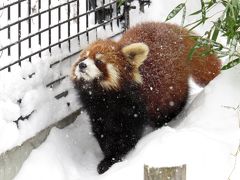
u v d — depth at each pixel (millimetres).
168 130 6680
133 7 9227
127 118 7609
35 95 7434
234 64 6660
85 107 7770
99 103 7574
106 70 7363
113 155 7738
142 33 7996
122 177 6121
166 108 7859
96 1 9008
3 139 6848
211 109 6812
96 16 8859
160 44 7867
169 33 8047
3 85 7176
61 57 8055
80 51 8289
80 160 7773
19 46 7430
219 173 5855
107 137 7754
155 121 7988
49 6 7973
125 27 9078
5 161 6855
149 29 8070
